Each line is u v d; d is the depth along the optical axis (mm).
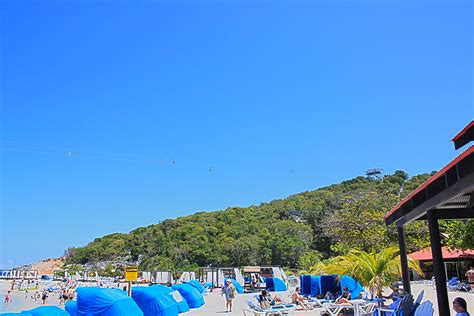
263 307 13609
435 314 12445
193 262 73250
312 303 17531
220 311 18656
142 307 15531
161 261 76688
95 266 97750
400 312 8945
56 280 92938
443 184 7258
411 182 58156
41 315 10578
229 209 99000
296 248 63906
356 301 12594
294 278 34812
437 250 8180
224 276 41875
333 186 97250
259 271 38969
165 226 99625
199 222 93062
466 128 6211
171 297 17078
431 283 27422
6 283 90562
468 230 13844
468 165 5922
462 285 24094
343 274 16156
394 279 14828
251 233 75000
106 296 12758
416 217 9641
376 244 28797
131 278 15648
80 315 12594
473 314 12812
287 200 93250
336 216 33438
